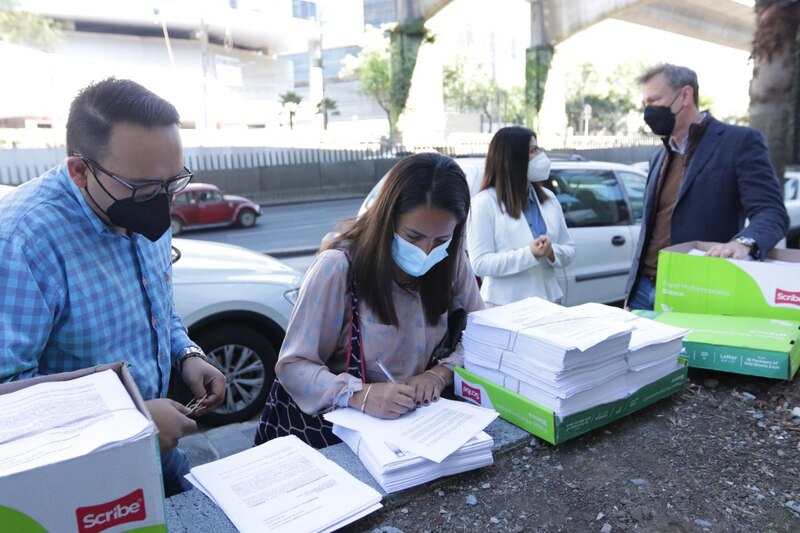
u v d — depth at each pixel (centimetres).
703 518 117
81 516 79
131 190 131
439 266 159
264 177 2250
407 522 116
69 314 133
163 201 137
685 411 160
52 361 137
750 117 604
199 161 2183
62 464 77
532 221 284
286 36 5209
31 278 123
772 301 187
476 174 423
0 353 117
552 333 143
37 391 99
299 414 161
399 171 146
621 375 150
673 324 187
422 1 2673
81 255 134
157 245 160
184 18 4528
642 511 118
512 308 168
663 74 251
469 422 136
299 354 152
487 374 155
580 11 2875
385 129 5659
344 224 167
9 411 92
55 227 130
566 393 134
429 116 2869
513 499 123
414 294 159
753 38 584
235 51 5188
